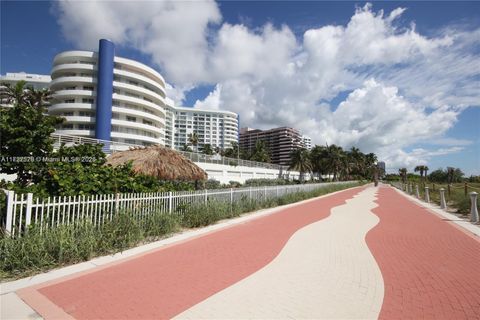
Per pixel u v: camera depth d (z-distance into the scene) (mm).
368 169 102875
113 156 11195
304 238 7828
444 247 6965
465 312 3682
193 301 3867
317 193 25562
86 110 54750
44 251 5035
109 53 55969
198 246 6809
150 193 8344
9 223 5188
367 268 5348
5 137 7316
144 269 5094
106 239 6164
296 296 4090
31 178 7629
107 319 3369
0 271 4613
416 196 24969
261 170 47781
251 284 4504
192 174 11172
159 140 63656
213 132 145750
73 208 6191
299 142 139375
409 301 3984
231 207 11664
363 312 3654
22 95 34469
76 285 4309
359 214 13047
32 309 3564
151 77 64312
